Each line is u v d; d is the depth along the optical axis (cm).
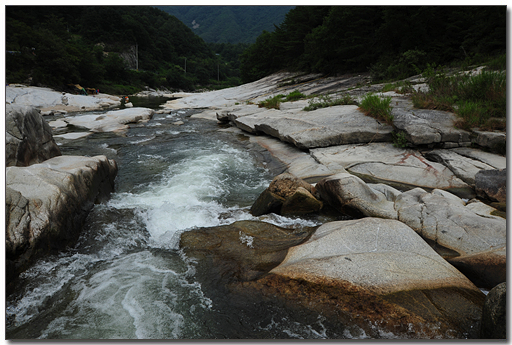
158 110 2370
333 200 600
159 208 618
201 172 855
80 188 563
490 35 1892
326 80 2823
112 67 6662
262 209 607
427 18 2186
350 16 2662
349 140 934
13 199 420
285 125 1098
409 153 823
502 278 368
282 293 366
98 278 411
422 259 388
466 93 1030
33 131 678
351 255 398
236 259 441
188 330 328
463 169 695
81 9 9906
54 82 4188
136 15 11094
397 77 2030
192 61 11994
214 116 1891
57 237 448
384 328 314
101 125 1519
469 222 441
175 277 413
